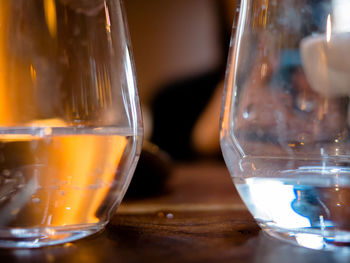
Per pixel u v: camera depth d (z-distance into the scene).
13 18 0.16
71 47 0.16
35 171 0.16
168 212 0.24
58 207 0.16
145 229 0.19
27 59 0.16
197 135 1.19
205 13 1.51
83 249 0.16
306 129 0.17
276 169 0.17
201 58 1.51
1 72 0.16
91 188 0.16
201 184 0.41
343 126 0.17
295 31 0.18
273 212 0.17
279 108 0.18
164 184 0.36
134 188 0.33
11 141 0.16
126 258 0.15
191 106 1.38
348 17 0.18
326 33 0.18
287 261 0.14
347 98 0.17
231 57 0.18
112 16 0.18
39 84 0.16
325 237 0.16
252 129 0.17
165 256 0.15
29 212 0.16
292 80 0.18
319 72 0.17
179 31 1.56
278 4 0.18
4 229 0.16
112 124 0.17
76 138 0.16
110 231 0.19
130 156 0.18
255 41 0.18
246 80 0.18
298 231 0.16
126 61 0.18
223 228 0.19
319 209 0.16
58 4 0.17
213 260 0.15
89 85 0.17
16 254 0.15
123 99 0.17
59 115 0.16
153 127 1.36
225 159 0.19
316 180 0.16
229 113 0.18
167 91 1.43
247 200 0.18
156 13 1.59
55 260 0.15
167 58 1.57
